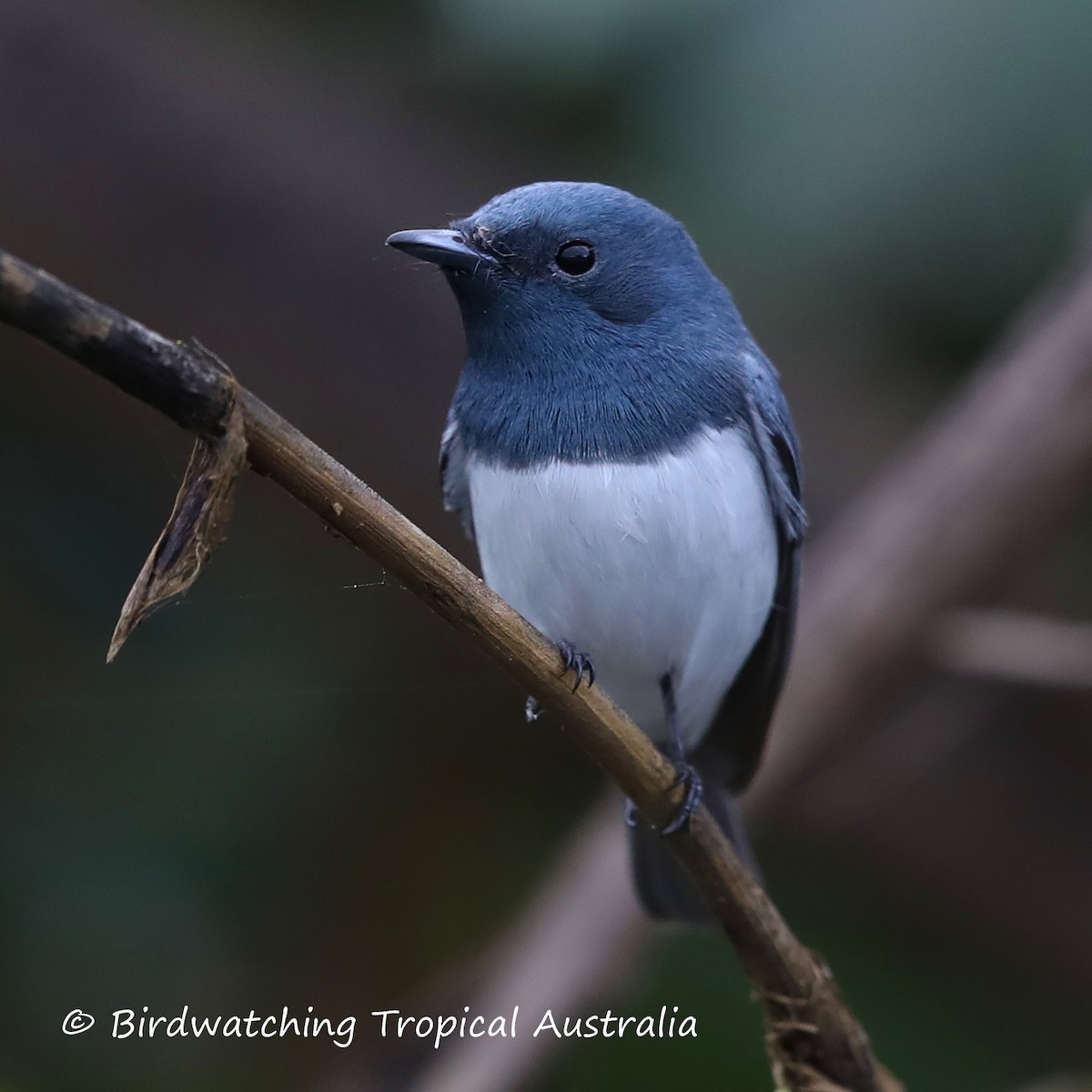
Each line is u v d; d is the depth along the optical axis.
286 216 9.49
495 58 7.88
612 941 8.09
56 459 9.40
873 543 8.87
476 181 9.72
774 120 7.53
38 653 9.12
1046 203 7.52
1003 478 8.64
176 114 9.38
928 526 8.72
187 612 9.34
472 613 4.66
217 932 8.90
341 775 9.27
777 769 8.80
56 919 8.66
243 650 9.35
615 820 8.47
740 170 7.66
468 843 9.39
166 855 8.91
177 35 9.66
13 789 8.86
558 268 6.69
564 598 6.72
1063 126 7.26
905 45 7.38
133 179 9.46
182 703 9.18
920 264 8.11
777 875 9.72
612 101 8.14
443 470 7.32
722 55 7.56
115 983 8.66
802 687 8.76
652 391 6.60
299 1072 8.70
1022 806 9.16
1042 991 9.31
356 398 9.80
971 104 7.34
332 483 4.32
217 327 9.73
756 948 5.50
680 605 6.71
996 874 9.22
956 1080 8.95
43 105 9.30
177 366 3.93
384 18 9.71
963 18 7.32
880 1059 9.03
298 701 9.31
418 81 9.47
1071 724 9.01
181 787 9.02
